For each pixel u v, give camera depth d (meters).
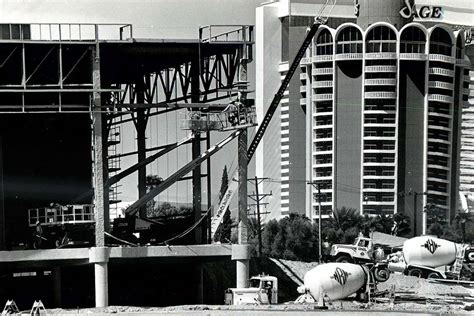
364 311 66.25
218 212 84.19
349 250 97.38
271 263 100.19
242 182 76.88
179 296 88.12
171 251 74.62
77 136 85.38
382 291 81.00
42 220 80.38
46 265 72.94
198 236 81.62
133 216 84.38
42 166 84.31
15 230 82.75
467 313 72.81
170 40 76.50
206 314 65.44
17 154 83.56
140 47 76.50
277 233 140.25
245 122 76.50
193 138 82.81
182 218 85.00
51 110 76.62
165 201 124.75
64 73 78.38
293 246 138.75
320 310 66.19
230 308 68.00
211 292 92.31
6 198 82.94
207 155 78.62
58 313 67.00
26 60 76.88
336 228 184.50
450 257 95.44
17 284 85.81
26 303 84.38
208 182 85.12
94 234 78.31
